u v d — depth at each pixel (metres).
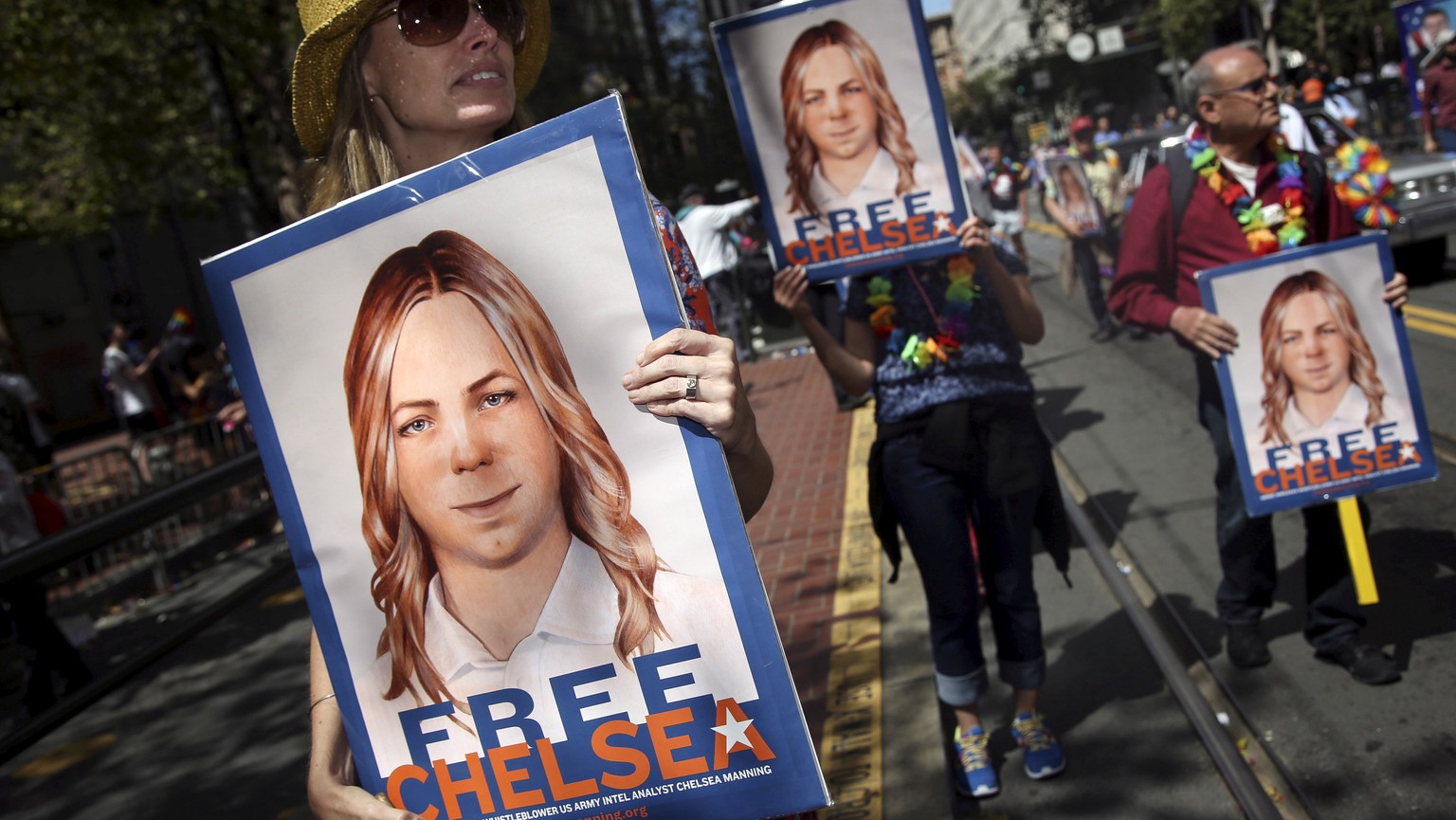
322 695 1.62
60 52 11.38
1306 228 3.40
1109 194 8.31
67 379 25.59
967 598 3.29
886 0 3.26
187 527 8.27
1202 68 3.36
